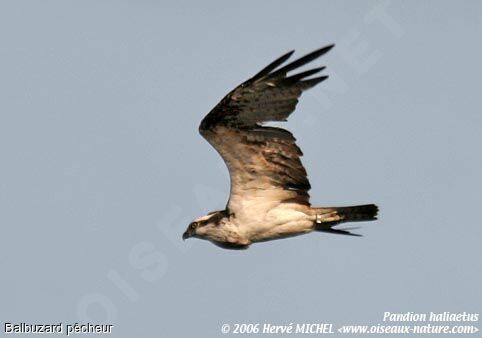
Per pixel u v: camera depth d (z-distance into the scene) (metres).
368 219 15.27
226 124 14.64
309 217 15.25
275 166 15.02
